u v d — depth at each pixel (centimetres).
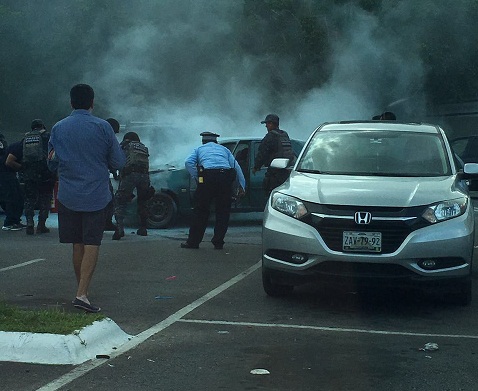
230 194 1166
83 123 725
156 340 636
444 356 602
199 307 761
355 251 726
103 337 614
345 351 612
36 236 1324
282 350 612
